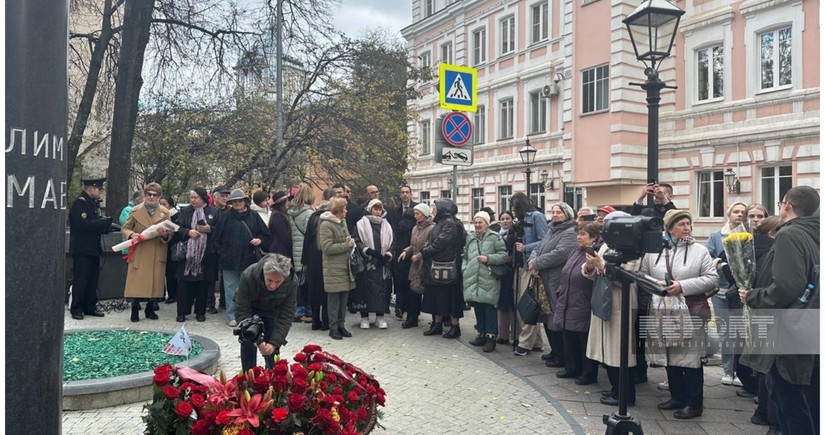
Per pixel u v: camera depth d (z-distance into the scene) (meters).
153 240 8.48
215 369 6.15
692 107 18.73
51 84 2.83
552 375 6.56
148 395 5.23
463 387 5.96
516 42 26.77
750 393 5.86
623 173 19.64
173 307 9.88
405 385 5.96
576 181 21.45
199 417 2.80
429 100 31.72
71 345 6.55
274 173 17.31
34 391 2.76
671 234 5.15
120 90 13.88
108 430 4.55
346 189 9.38
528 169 21.61
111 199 13.79
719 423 5.13
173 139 18.02
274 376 2.98
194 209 8.75
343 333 7.93
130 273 8.45
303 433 2.82
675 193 19.16
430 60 32.59
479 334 7.88
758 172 17.14
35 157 2.76
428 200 32.69
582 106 21.34
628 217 4.09
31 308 2.75
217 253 8.67
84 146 23.17
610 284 5.42
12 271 2.68
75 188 19.62
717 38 18.03
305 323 8.86
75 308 8.70
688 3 18.83
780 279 3.61
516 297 7.59
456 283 8.02
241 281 4.75
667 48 7.08
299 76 18.81
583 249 5.85
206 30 16.09
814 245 3.66
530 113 26.14
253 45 16.98
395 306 9.64
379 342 7.74
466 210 29.86
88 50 18.27
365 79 19.58
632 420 4.09
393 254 9.23
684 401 5.38
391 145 19.62
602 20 20.39
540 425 4.98
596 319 5.63
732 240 4.06
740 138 17.36
